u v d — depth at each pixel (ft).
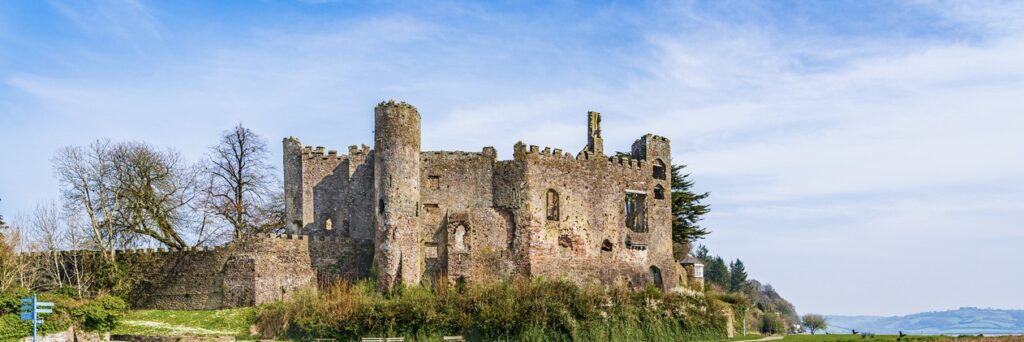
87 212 270.05
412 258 264.11
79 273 260.42
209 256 253.44
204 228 298.76
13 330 195.11
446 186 278.67
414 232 265.75
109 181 274.77
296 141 286.87
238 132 303.89
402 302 233.14
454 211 277.23
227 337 212.23
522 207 279.28
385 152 265.75
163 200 279.49
